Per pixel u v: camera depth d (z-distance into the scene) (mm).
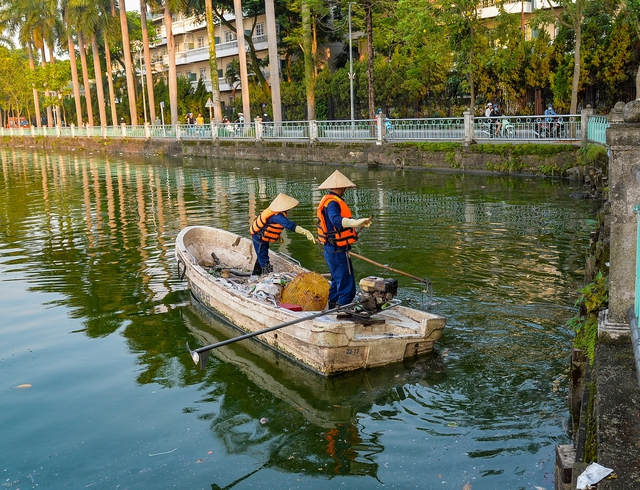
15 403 5992
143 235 13750
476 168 21672
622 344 4434
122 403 5961
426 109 30547
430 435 5137
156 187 22406
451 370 6305
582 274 9242
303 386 6219
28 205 19250
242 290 7887
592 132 17812
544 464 4617
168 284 9867
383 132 25359
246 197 18828
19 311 8680
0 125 75938
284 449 5070
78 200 19906
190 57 55188
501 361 6434
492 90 26984
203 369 6590
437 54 25438
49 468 4910
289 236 13055
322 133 28375
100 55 59156
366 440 5121
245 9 40906
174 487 4617
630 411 3566
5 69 60750
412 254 10828
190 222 15070
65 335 7766
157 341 7523
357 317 6676
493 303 8117
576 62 19766
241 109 43062
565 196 16094
